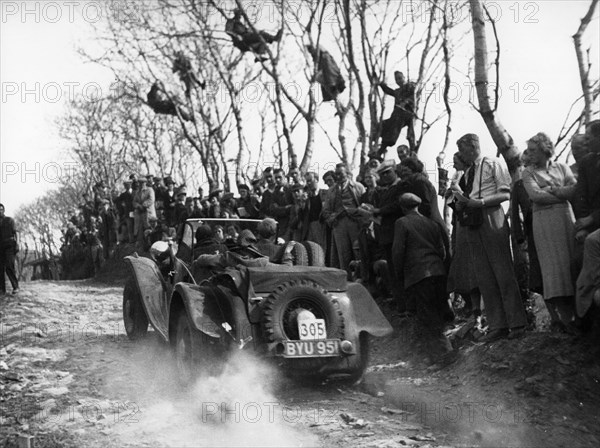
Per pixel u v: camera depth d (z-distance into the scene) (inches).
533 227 359.3
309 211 599.8
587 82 454.9
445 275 396.8
